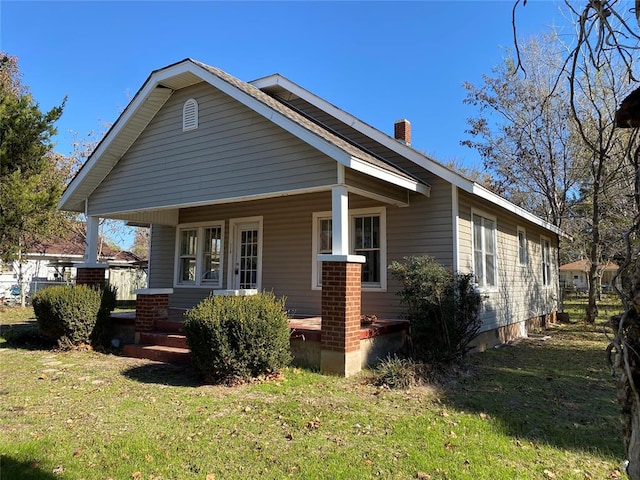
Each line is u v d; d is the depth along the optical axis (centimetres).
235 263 1127
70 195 1024
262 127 781
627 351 139
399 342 809
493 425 460
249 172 789
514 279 1198
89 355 816
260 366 622
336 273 670
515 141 1878
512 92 1845
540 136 1791
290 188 737
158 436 417
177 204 883
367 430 439
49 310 864
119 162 991
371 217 948
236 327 604
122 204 976
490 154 2014
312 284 992
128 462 362
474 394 583
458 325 733
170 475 341
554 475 351
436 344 716
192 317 616
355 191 735
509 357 870
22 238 1784
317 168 712
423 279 719
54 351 853
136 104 899
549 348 994
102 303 907
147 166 939
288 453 383
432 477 344
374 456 379
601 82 1220
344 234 682
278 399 536
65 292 873
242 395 552
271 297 674
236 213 1130
